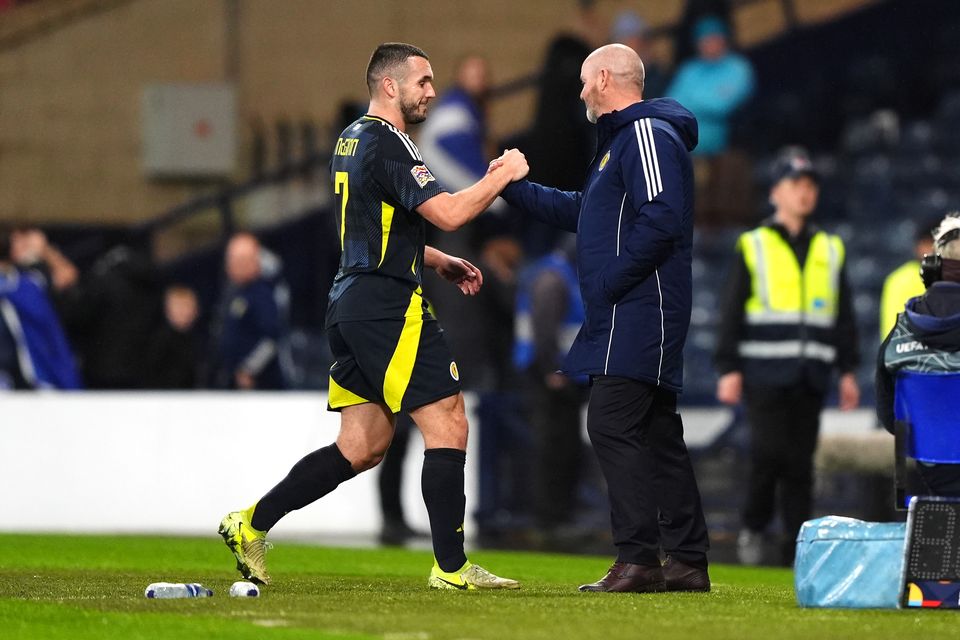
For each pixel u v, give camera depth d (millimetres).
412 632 17125
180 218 64438
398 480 40000
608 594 22453
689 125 23391
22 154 64125
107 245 64125
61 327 47000
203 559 30984
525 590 22906
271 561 30797
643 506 23094
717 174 59531
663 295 23078
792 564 33000
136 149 64562
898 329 21375
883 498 36625
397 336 22562
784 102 67812
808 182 34219
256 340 45969
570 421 40781
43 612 19125
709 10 61031
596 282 23109
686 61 61219
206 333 63562
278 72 65375
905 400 21234
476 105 48094
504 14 66625
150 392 44344
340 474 23391
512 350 44719
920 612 19719
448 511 22875
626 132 23266
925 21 68250
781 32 67875
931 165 65000
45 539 37219
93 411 42844
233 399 43000
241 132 65125
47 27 64312
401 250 22797
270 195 64625
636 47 57250
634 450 23125
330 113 65375
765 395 34156
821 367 34125
